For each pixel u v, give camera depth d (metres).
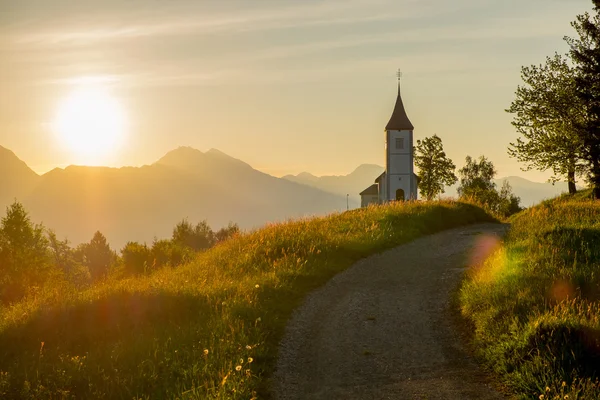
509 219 34.53
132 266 33.44
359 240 23.34
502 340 11.07
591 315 10.92
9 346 14.06
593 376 9.15
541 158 45.62
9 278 38.50
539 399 8.58
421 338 12.70
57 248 66.62
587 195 44.91
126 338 13.43
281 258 20.41
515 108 47.22
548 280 13.58
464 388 9.94
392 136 100.12
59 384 10.98
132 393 10.23
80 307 15.63
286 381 10.77
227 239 28.67
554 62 47.41
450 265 19.50
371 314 14.64
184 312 14.87
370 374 10.91
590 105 41.69
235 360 11.09
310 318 14.56
